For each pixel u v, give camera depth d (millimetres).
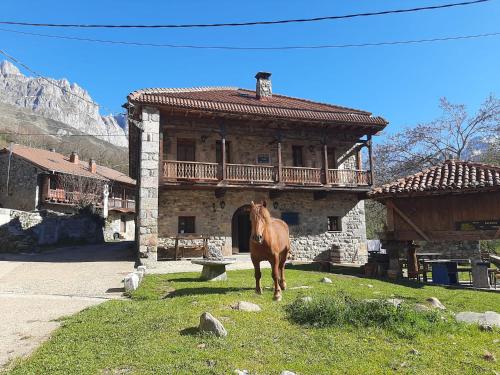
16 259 17312
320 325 5496
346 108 22672
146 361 4125
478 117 25531
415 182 12453
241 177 17359
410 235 12336
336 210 19938
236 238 18594
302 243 19031
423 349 4758
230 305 6457
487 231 11070
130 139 19984
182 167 16562
